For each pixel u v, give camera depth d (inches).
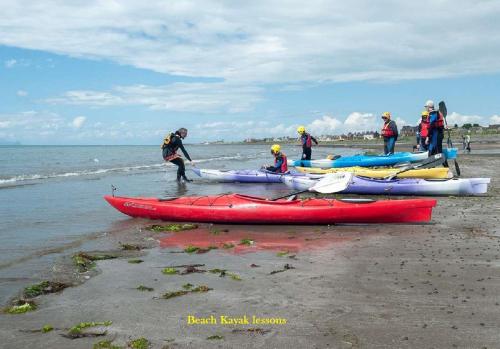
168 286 200.7
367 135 4274.1
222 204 347.9
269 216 332.5
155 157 1796.3
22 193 548.7
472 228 306.2
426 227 313.3
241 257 249.3
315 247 267.4
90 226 343.6
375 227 319.9
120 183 665.6
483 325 150.6
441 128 607.8
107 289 198.1
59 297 188.5
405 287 190.5
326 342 140.7
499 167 776.3
